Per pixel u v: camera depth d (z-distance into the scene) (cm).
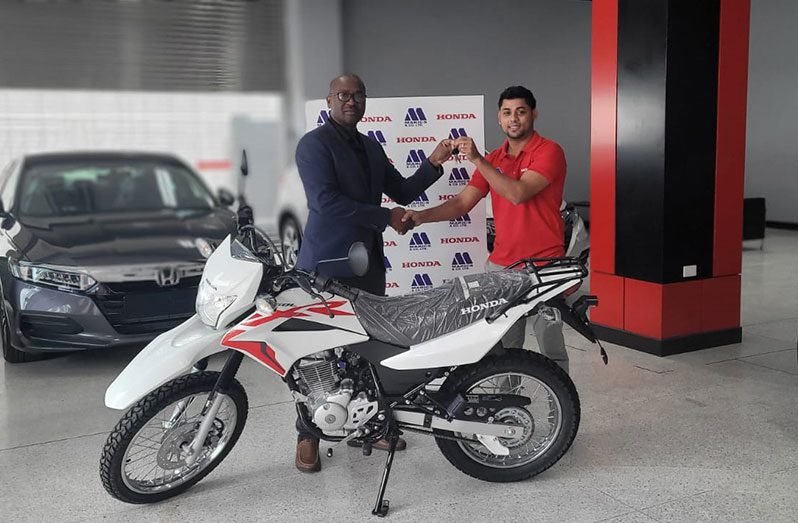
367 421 259
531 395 326
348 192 305
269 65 950
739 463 286
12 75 824
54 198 498
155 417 283
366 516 254
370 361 256
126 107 875
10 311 409
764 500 255
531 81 1184
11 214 476
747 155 1194
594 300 268
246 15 923
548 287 263
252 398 379
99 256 412
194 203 523
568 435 273
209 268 259
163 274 410
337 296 262
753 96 1173
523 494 267
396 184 336
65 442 326
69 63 844
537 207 313
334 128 304
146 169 543
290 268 261
